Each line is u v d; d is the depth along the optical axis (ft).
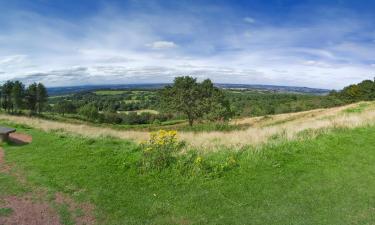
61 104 270.05
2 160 29.01
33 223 16.80
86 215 18.19
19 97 219.82
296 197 20.62
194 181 24.04
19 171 25.62
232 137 40.11
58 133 44.86
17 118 69.62
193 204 20.07
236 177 24.62
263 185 22.85
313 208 18.95
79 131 50.62
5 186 22.07
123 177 24.80
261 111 215.31
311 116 98.27
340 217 17.66
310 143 32.83
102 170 26.27
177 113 144.87
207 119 116.47
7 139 37.27
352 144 32.27
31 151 32.78
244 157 28.84
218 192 21.91
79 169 26.40
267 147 31.73
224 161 27.68
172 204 20.11
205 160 27.71
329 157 28.63
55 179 23.86
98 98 334.85
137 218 18.11
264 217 18.06
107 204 19.79
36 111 246.06
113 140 41.16
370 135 35.45
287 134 37.35
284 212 18.57
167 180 24.32
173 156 28.37
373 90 218.79
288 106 232.12
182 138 43.45
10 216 17.47
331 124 42.16
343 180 23.20
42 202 19.65
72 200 20.18
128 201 20.39
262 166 26.78
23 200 19.80
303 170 25.63
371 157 28.12
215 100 136.15
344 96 241.55
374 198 19.94
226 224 17.42
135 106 292.40
